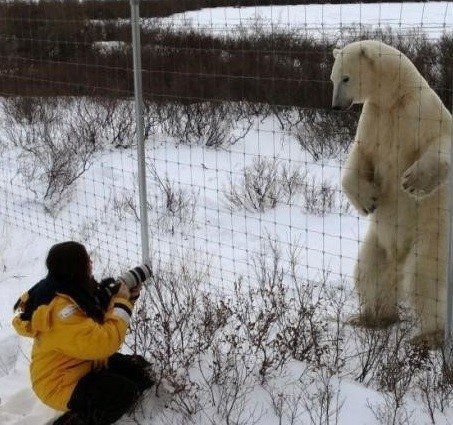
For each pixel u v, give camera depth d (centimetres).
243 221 684
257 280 503
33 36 1173
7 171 843
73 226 661
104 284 325
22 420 325
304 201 733
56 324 298
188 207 718
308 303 436
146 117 997
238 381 339
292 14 1484
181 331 364
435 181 396
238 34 1135
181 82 1050
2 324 447
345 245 611
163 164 882
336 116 943
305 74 975
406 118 410
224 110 1030
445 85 888
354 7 1571
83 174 834
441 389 327
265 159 882
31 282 524
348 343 404
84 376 313
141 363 339
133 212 697
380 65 413
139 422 321
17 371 383
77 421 308
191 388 334
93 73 1128
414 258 424
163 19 1217
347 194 445
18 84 1152
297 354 369
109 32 1238
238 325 396
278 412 319
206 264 543
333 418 312
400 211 431
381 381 341
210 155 918
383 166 430
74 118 1020
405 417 312
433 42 1020
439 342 405
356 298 485
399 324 429
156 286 422
